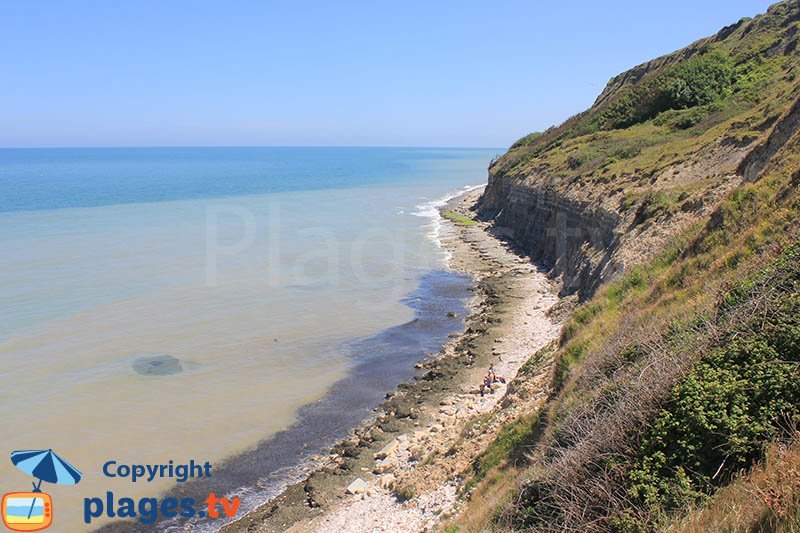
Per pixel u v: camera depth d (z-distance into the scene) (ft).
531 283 118.62
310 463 57.88
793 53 169.37
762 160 74.28
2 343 85.30
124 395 70.44
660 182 106.22
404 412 66.13
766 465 22.98
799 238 38.81
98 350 84.07
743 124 110.22
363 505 49.80
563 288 108.58
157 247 155.12
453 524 40.16
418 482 50.57
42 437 60.39
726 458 25.85
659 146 134.62
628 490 27.07
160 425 63.93
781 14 192.03
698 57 188.65
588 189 127.13
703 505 23.77
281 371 78.84
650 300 53.93
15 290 112.06
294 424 65.10
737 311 33.60
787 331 29.37
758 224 48.88
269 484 54.54
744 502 21.49
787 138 71.10
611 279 80.94
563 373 51.65
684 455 27.09
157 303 106.73
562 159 161.79
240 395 71.51
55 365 78.38
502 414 56.65
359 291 117.29
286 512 49.70
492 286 117.50
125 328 93.45
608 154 142.41
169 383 74.02
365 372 78.84
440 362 79.97
